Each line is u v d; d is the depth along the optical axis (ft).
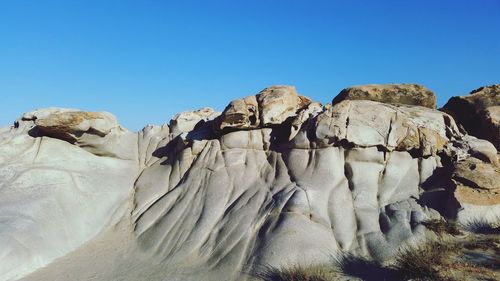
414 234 42.93
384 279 37.73
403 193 49.65
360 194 48.78
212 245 46.16
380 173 51.21
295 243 42.34
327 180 49.42
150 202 56.18
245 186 52.31
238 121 55.88
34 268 45.83
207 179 54.49
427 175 51.42
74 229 51.65
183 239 48.03
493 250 39.60
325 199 47.73
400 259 39.29
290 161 52.42
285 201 47.09
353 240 44.19
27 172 55.21
